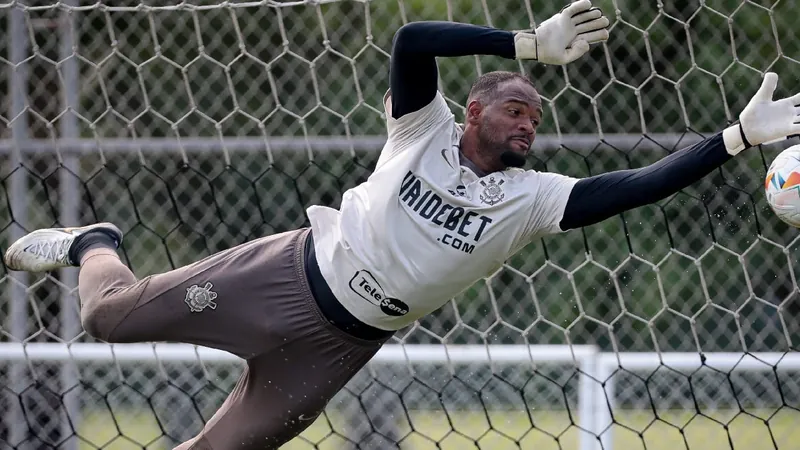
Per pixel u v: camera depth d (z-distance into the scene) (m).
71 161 21.39
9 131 23.39
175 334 14.28
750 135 12.33
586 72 23.20
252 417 14.58
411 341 23.69
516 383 22.42
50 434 21.38
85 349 19.31
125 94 24.06
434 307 14.02
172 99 24.05
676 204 23.27
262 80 24.16
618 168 22.47
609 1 23.25
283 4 18.45
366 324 13.98
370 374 21.56
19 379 21.23
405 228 13.38
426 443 22.12
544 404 22.44
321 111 24.16
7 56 23.20
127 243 23.83
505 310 23.86
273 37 24.23
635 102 23.17
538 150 20.30
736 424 22.30
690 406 21.77
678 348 23.39
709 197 22.89
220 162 23.52
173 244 23.91
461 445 22.31
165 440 22.20
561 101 23.20
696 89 23.22
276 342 14.01
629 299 23.67
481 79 13.75
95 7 18.88
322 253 13.91
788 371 21.06
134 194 23.62
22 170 21.22
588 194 13.17
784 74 23.06
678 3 23.38
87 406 22.27
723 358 18.91
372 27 24.23
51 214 22.92
